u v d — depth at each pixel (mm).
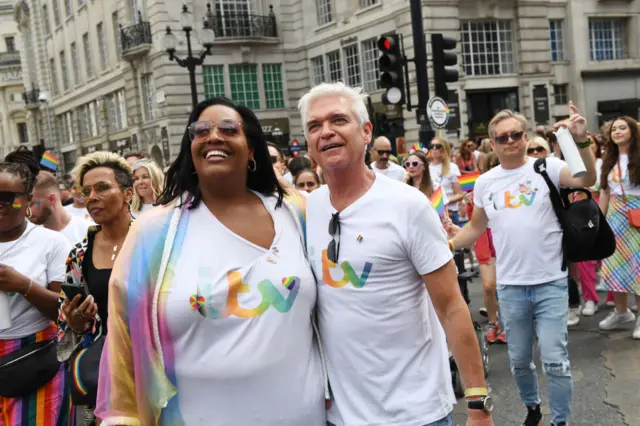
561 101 23953
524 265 3816
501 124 3926
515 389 4906
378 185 2330
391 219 2256
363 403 2289
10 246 3316
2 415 3262
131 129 29438
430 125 9773
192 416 2217
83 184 3086
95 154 3180
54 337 3352
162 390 2184
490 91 21969
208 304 2178
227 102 2420
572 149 3510
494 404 4652
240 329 2201
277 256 2324
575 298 6621
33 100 43656
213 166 2273
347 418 2303
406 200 2262
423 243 2246
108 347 2248
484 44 21859
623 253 6023
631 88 24641
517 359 3928
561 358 3707
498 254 3975
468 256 10258
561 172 3766
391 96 9711
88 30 34312
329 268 2326
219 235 2299
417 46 9742
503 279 3936
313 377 2340
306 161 6625
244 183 2410
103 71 32938
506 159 3943
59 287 3418
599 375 5008
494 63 22016
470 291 8352
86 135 37375
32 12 42031
